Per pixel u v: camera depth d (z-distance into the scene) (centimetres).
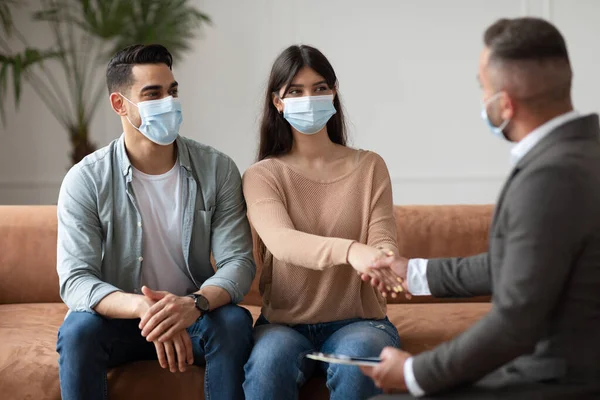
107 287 221
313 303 229
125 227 235
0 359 232
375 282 202
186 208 238
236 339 217
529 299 143
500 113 158
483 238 301
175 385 223
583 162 147
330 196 235
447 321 264
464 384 158
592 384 146
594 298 146
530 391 149
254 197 235
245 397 211
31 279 299
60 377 213
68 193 234
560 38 155
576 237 143
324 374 221
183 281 241
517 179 150
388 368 160
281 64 236
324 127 241
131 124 232
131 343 229
